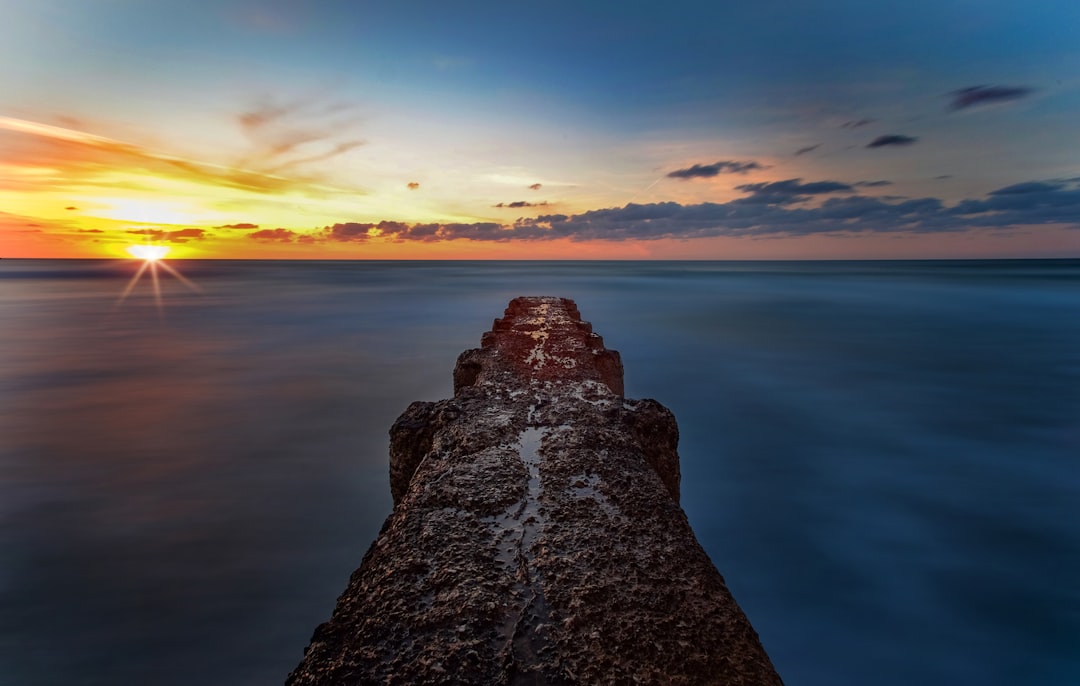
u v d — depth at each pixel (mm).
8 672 7418
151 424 15172
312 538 10086
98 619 8172
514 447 3295
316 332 28359
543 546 2211
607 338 26281
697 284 64625
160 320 33125
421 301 42781
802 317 33156
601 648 1692
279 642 7852
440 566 2096
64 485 11859
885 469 12867
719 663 1647
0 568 9211
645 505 2566
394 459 3861
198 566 9336
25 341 26766
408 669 1619
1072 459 13156
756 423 15453
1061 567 9648
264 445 13836
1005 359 22016
